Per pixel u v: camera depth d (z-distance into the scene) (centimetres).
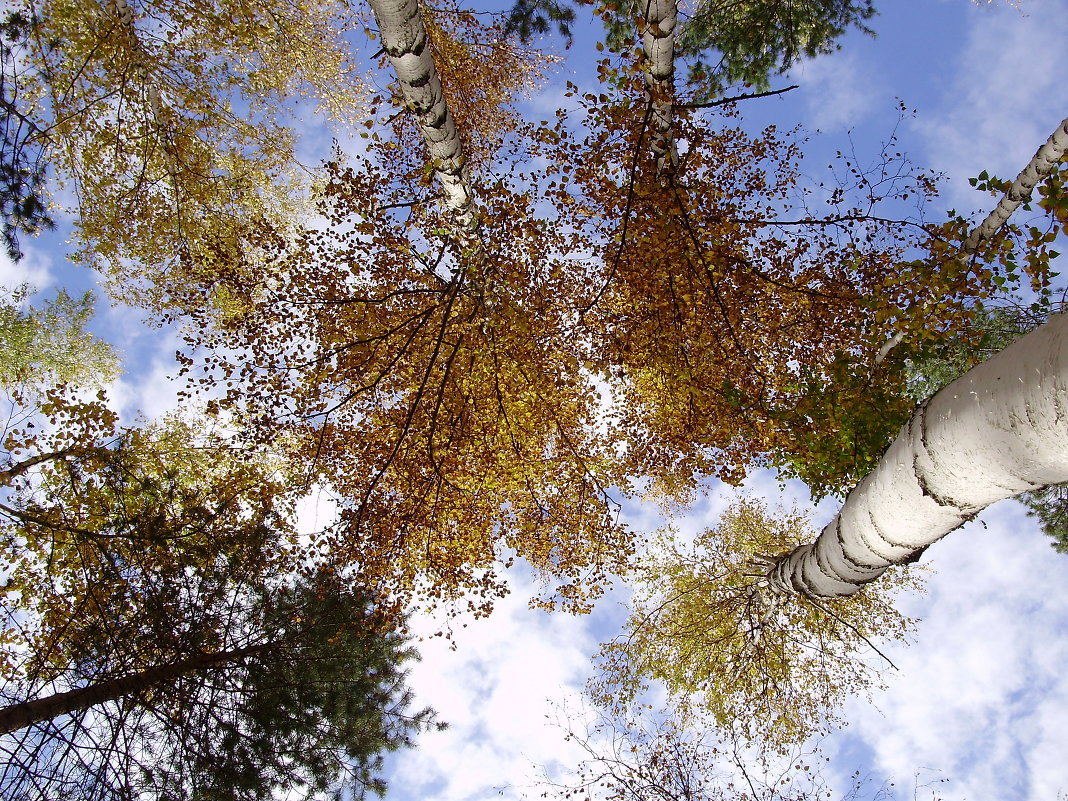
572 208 734
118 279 1077
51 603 671
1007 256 544
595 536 888
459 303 800
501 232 718
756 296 798
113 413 743
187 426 1029
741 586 1141
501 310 775
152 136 938
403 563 827
